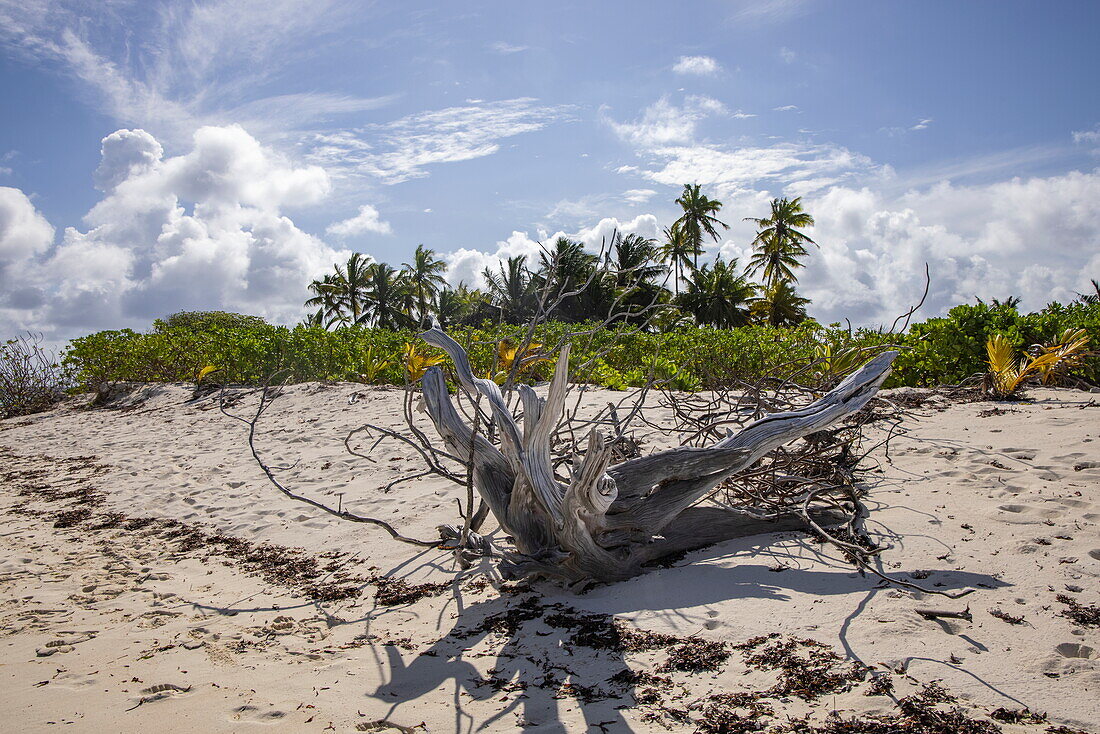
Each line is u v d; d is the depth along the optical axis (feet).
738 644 10.62
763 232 178.60
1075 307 35.91
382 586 15.28
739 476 16.70
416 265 211.20
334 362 48.55
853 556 12.98
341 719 9.75
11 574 17.81
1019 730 8.06
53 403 58.03
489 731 9.14
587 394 33.65
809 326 38.73
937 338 34.06
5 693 11.01
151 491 26.30
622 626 11.73
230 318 131.95
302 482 24.94
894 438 22.59
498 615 12.96
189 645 12.89
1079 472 17.03
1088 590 11.28
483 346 40.32
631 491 14.01
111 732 9.64
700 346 41.01
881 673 9.43
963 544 13.60
